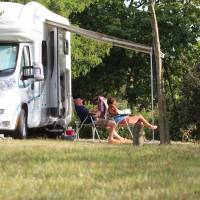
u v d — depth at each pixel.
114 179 20.80
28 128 46.97
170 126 55.41
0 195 18.39
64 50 51.12
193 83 51.12
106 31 83.69
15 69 41.66
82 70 75.62
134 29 83.69
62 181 20.47
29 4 45.16
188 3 86.88
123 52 85.50
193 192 18.62
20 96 41.84
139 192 18.55
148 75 87.00
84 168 23.16
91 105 76.38
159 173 22.08
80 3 75.44
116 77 86.19
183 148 31.30
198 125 52.78
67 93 52.31
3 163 24.50
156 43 41.00
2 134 42.50
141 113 77.06
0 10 43.03
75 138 48.94
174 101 54.06
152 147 32.00
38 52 44.38
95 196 17.98
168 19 83.94
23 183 20.20
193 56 87.25
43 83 46.12
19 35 42.28
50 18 47.72
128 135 57.50
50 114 48.03
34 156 26.69
